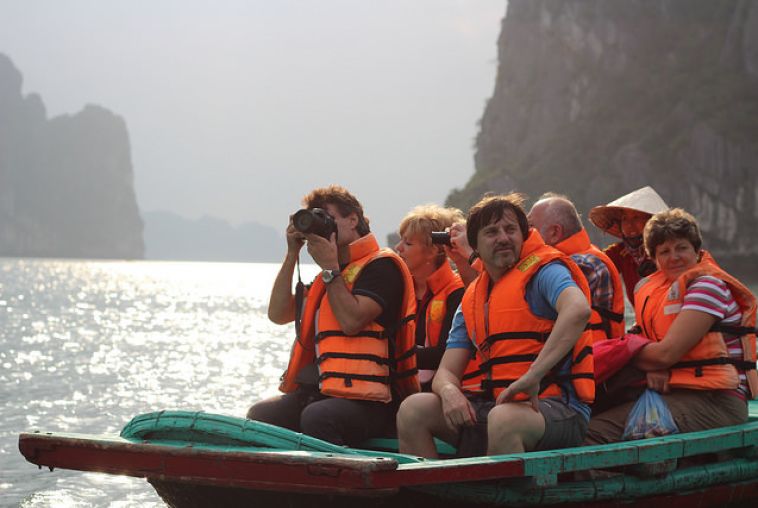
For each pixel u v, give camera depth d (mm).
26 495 7773
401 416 5020
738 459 5520
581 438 4840
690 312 5418
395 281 5340
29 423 11953
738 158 126062
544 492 4633
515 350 4805
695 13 158625
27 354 22891
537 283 4781
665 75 152750
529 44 184250
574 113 168500
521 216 4895
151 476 4578
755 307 5660
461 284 6133
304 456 4156
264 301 63406
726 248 126125
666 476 5051
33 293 68812
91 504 7551
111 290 80312
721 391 5562
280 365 20656
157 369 19469
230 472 4348
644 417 5441
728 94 136000
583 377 4781
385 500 4488
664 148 138500
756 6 138625
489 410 4871
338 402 5219
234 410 13461
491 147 186875
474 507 4578
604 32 166375
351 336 5281
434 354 5992
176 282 114375
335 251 5180
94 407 13531
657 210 6637
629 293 7031
